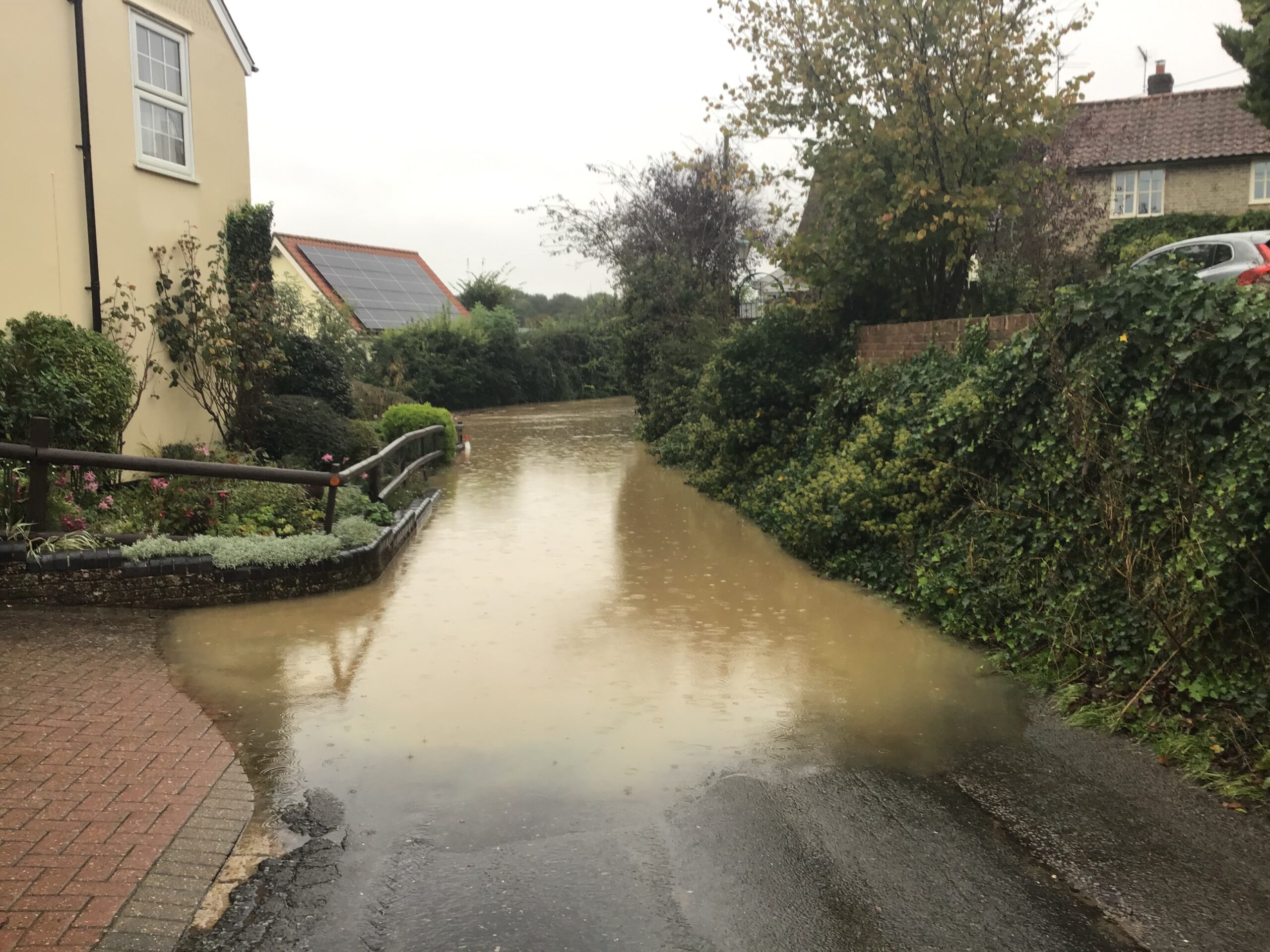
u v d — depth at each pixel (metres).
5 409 7.85
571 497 13.32
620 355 22.00
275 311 12.74
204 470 7.64
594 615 7.34
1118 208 23.06
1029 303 12.38
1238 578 5.02
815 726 5.22
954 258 11.75
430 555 9.41
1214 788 4.39
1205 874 3.69
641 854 3.86
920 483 8.20
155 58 11.02
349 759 4.73
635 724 5.22
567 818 4.16
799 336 12.84
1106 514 5.91
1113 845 3.93
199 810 4.09
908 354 10.91
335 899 3.51
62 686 5.43
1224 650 5.07
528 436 22.89
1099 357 6.31
